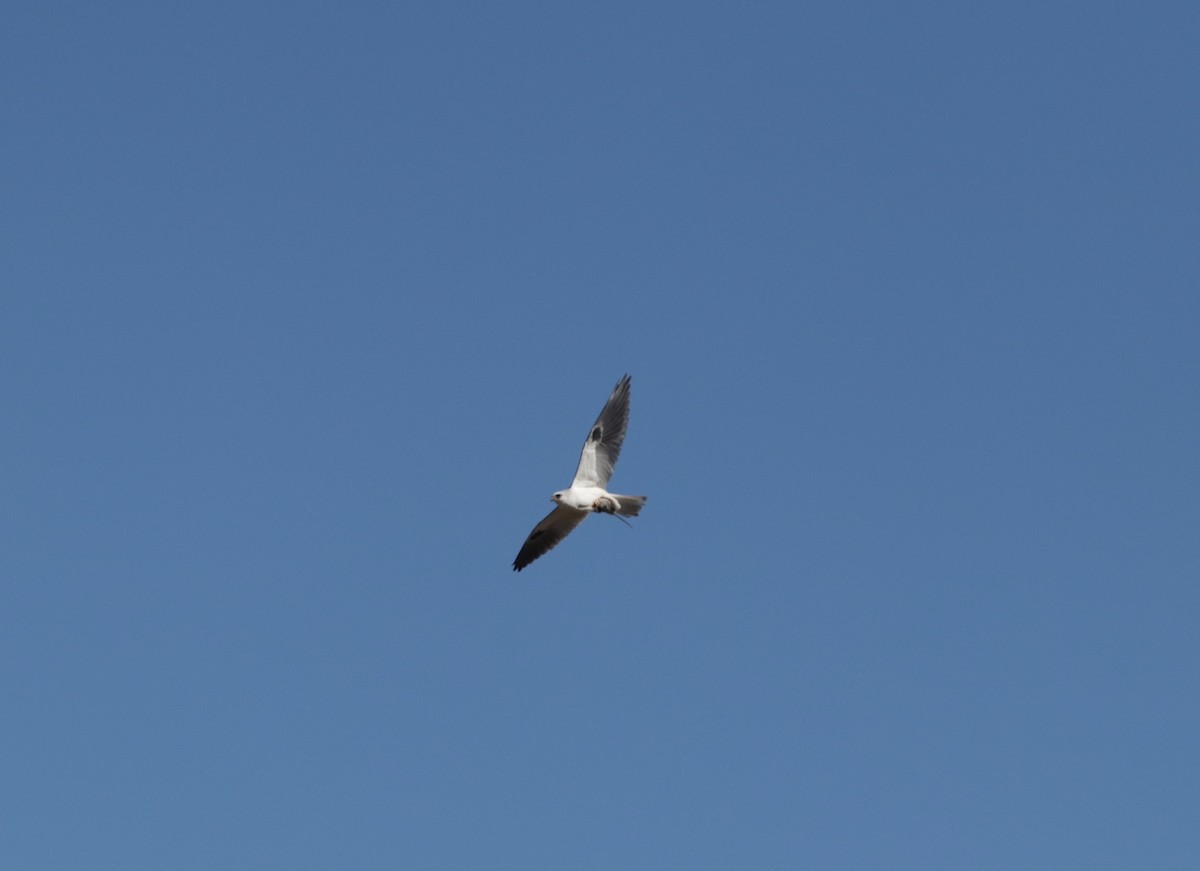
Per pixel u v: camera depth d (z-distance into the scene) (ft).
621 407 108.78
